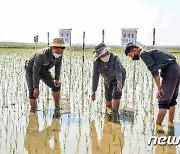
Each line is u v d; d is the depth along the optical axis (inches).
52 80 418.9
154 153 277.7
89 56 1273.4
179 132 331.0
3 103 432.5
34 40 783.1
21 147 284.5
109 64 387.5
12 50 1754.4
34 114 390.0
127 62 994.1
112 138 312.0
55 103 423.5
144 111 407.8
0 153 270.7
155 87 567.8
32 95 413.7
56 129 336.5
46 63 400.5
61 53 396.2
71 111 406.6
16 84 564.7
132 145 294.7
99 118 377.7
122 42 631.2
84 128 341.1
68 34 714.2
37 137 311.1
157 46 349.1
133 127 346.3
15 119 366.6
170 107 358.3
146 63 336.5
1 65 856.3
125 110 415.2
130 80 636.7
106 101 418.6
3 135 312.8
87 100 462.9
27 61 414.3
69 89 523.5
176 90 354.3
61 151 277.9
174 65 341.7
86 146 288.4
